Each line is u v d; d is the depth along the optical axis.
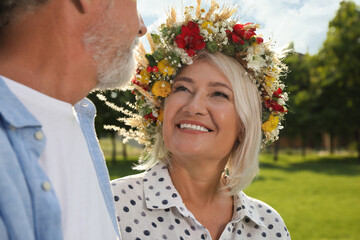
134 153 34.50
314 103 34.00
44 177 1.11
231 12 2.14
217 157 2.02
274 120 2.22
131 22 1.31
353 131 35.91
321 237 9.38
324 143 49.31
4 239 0.98
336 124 33.88
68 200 1.21
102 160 1.56
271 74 2.15
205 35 1.99
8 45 1.16
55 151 1.21
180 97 2.00
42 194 1.09
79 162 1.28
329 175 23.36
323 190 17.16
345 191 16.94
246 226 2.15
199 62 2.01
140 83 2.17
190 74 2.00
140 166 2.23
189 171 2.03
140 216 1.91
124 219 1.88
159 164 2.10
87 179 1.30
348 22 34.19
